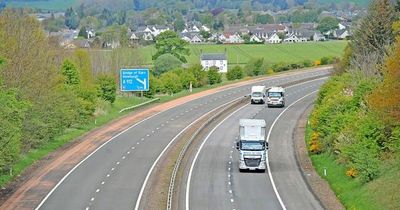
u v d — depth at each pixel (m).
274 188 122.88
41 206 111.12
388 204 101.25
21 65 161.50
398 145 118.12
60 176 134.50
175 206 110.00
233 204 111.31
